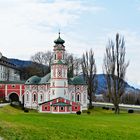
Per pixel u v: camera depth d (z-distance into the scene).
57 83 144.25
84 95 153.38
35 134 45.12
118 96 124.56
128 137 46.41
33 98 155.00
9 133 45.22
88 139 42.72
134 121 78.06
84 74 153.88
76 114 122.25
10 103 146.25
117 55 125.69
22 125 57.97
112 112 137.38
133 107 151.75
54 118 84.38
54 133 47.22
